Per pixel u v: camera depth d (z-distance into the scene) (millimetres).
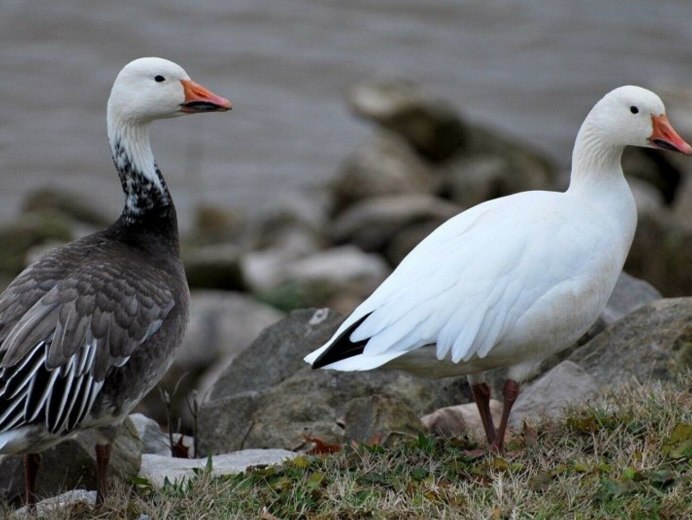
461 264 9430
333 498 8852
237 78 40469
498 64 42000
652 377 11234
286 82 40250
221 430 11977
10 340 8758
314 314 12781
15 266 25281
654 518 8367
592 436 9719
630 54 42531
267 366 12633
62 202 29672
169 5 45344
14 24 42875
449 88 40094
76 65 40281
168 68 10609
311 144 36156
